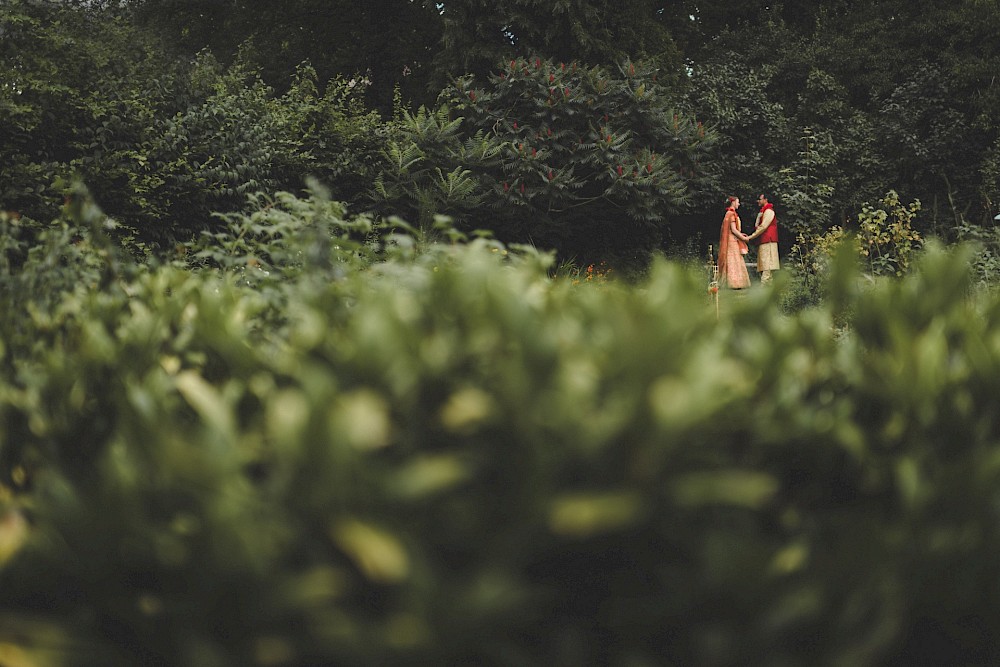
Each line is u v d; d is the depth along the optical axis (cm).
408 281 225
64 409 173
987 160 2133
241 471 129
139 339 180
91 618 138
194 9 2336
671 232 2220
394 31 2328
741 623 129
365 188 1499
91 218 261
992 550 143
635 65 1942
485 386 135
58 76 1106
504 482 125
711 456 137
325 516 116
